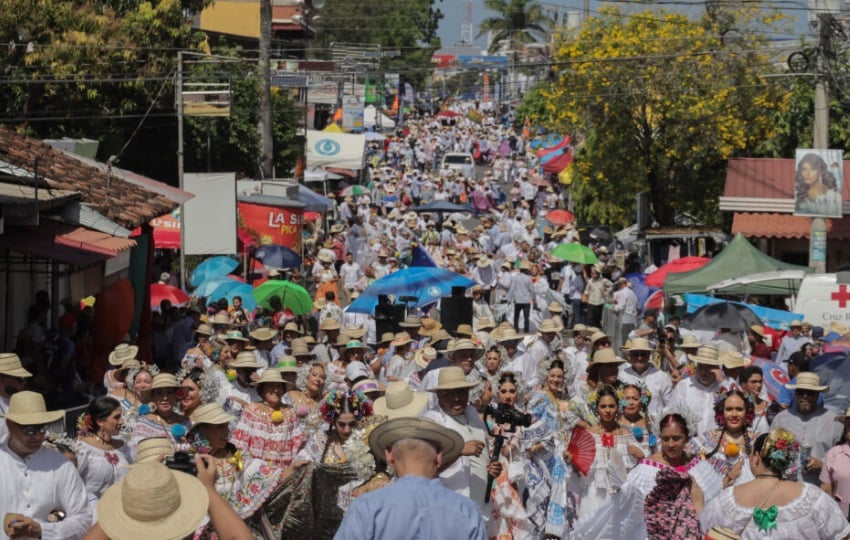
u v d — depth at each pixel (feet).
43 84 118.01
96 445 31.12
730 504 25.96
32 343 58.23
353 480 29.96
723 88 127.03
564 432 36.60
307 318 85.71
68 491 26.23
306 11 255.29
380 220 154.81
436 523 18.44
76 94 119.55
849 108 115.65
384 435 19.65
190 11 138.72
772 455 25.70
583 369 55.62
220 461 30.83
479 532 18.71
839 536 25.50
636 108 129.59
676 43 128.26
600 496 35.22
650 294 101.19
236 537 19.76
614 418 35.47
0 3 116.26
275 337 63.57
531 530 35.70
